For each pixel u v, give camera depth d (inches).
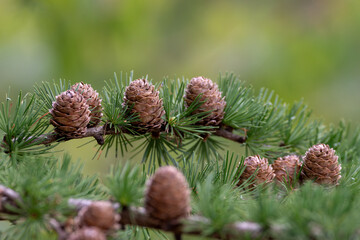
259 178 24.1
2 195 21.6
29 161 23.3
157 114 25.0
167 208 21.0
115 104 25.4
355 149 27.9
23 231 21.4
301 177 24.5
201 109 25.7
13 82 46.2
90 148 43.3
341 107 47.6
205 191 21.5
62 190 21.5
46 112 25.4
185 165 24.4
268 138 27.5
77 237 20.4
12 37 47.7
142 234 23.5
